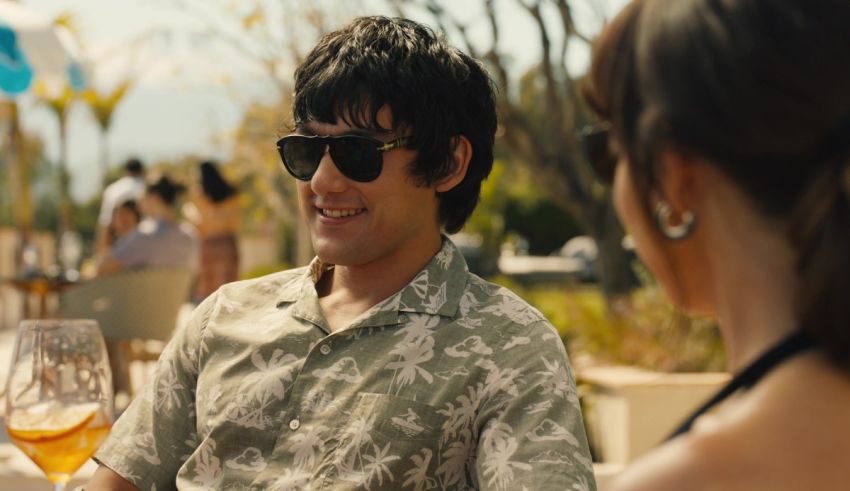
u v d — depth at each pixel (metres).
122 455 1.92
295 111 1.91
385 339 1.80
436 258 1.86
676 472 0.73
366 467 1.72
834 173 0.71
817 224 0.71
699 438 0.74
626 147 0.80
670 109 0.75
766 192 0.74
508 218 30.58
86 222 30.33
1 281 7.14
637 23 0.81
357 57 1.83
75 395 1.83
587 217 8.25
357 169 1.82
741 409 0.74
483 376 1.74
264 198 18.55
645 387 4.73
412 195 1.85
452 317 1.80
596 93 0.85
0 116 9.90
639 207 0.81
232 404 1.83
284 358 1.85
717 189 0.76
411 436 1.72
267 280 2.01
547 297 7.95
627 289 8.14
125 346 6.30
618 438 4.80
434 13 7.52
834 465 0.71
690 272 0.81
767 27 0.73
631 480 0.74
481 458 1.68
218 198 7.30
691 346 5.07
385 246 1.85
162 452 1.93
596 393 5.01
